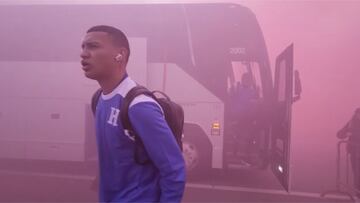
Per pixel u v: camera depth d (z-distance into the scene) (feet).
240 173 22.27
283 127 18.51
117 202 5.85
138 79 20.29
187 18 20.24
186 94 20.10
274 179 21.07
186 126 20.01
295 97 19.21
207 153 19.98
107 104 5.78
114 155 5.77
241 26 20.04
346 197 17.99
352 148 17.92
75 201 16.22
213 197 17.28
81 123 21.35
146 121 5.40
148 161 5.81
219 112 19.86
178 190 5.53
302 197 17.84
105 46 5.69
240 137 20.80
